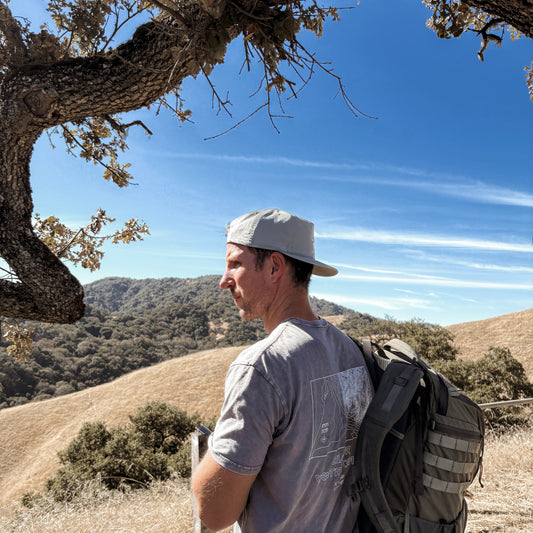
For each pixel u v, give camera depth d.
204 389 36.28
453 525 1.02
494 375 24.80
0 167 2.74
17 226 2.84
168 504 4.78
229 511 0.84
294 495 0.89
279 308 1.08
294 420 0.88
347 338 1.16
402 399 0.97
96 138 4.32
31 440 33.59
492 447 5.28
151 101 2.82
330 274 1.18
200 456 1.08
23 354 4.41
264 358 0.90
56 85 2.59
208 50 2.25
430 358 32.28
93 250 4.60
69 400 38.81
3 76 2.65
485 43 3.12
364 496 0.95
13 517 4.97
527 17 2.33
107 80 2.61
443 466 1.00
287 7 2.36
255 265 1.07
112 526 4.29
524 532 2.97
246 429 0.84
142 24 2.65
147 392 37.12
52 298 2.84
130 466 17.30
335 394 0.97
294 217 1.11
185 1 2.28
